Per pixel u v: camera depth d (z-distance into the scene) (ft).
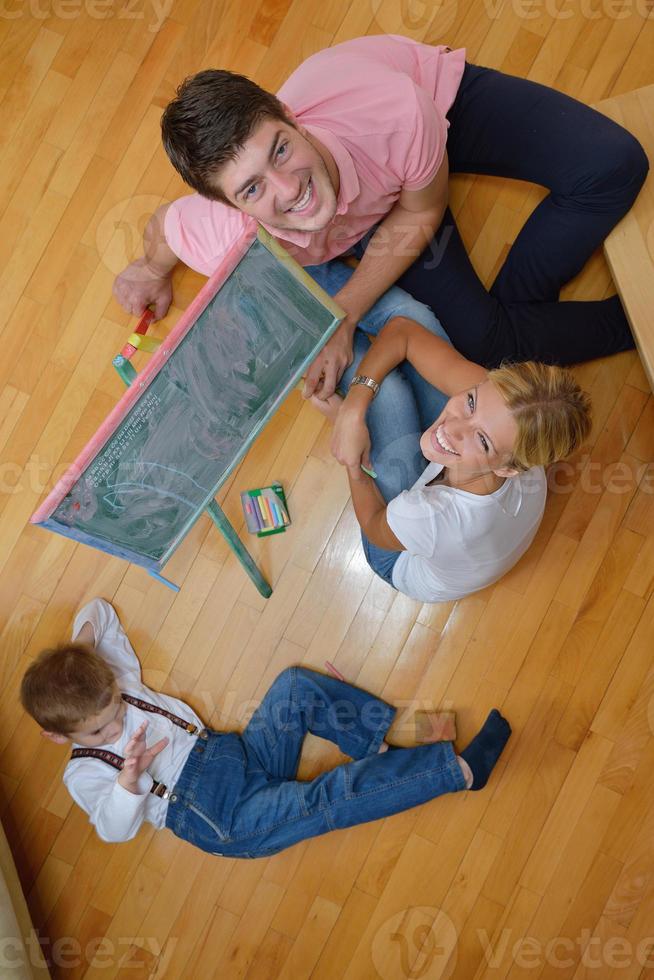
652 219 6.14
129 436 5.06
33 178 7.24
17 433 7.11
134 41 7.26
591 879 6.55
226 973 6.66
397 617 6.89
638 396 6.79
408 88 5.32
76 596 7.03
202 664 6.95
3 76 7.31
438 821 6.70
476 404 4.86
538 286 6.58
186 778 6.50
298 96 5.51
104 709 6.23
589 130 5.89
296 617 6.95
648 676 6.68
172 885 6.77
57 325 7.16
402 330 5.98
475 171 6.56
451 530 5.29
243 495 6.91
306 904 6.70
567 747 6.69
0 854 6.35
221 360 5.17
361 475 5.97
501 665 6.79
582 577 6.79
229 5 7.23
